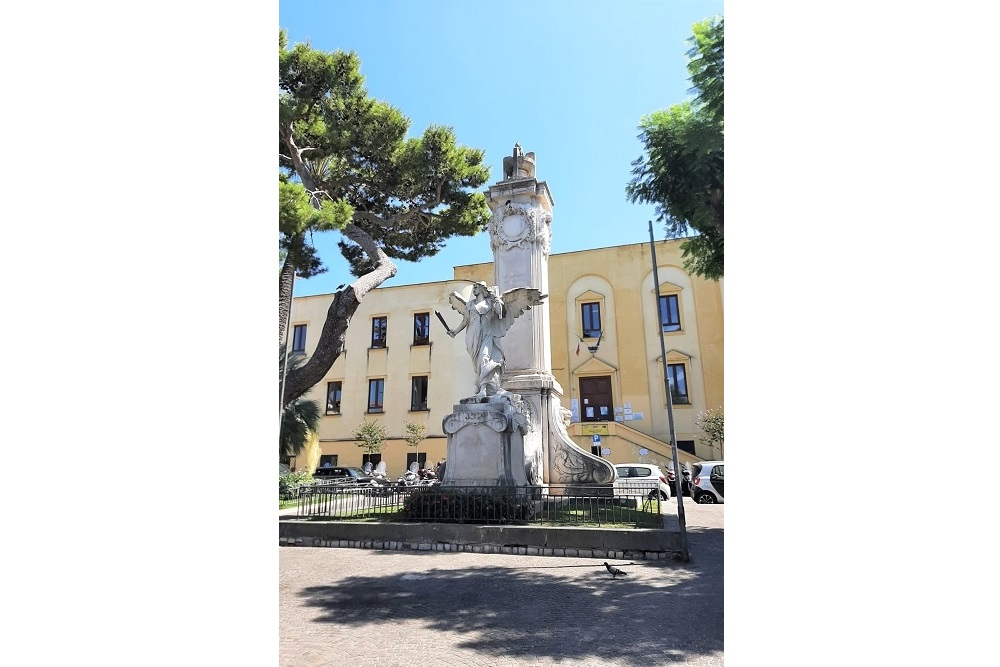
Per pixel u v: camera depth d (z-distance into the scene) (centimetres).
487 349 1140
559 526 872
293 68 1550
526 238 1511
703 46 905
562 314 2927
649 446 2544
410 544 898
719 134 915
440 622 525
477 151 1880
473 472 1039
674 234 1027
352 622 525
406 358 3066
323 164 1733
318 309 3259
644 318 2798
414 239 1942
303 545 935
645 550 800
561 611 555
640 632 493
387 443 2966
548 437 1381
